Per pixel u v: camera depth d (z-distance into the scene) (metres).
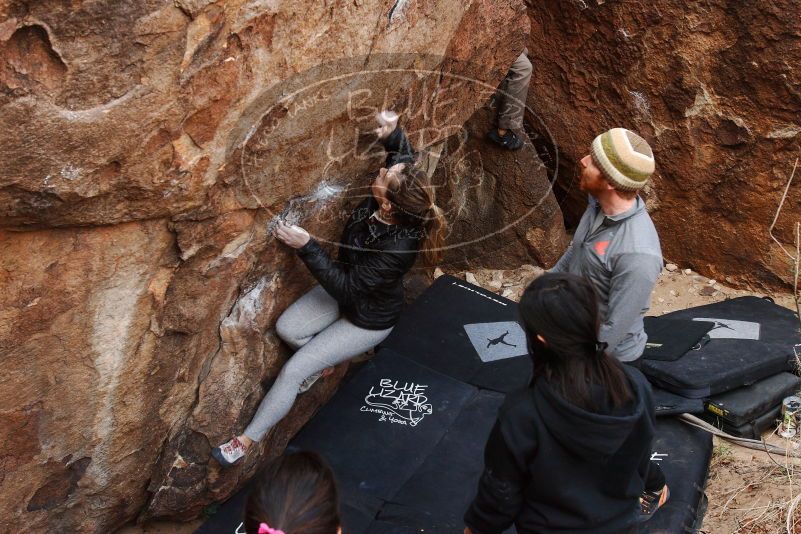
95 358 2.88
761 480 3.76
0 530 2.98
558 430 2.16
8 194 2.20
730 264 5.48
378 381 4.23
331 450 3.84
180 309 3.06
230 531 3.50
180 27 2.26
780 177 5.05
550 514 2.32
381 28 3.04
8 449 2.81
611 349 3.21
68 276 2.61
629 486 2.33
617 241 3.10
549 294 2.15
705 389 4.05
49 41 2.03
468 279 5.66
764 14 4.69
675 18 4.99
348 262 3.47
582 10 5.27
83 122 2.19
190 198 2.68
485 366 4.42
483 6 3.83
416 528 3.46
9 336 2.57
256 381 3.55
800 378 4.29
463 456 3.84
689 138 5.25
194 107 2.46
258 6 2.46
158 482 3.50
